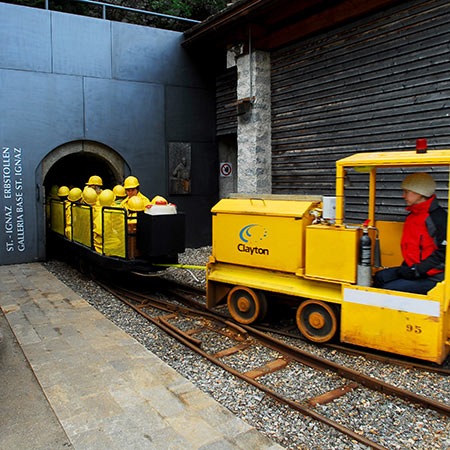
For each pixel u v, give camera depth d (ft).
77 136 36.19
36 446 10.61
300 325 17.53
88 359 15.81
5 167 33.86
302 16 29.96
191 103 41.24
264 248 18.17
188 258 36.73
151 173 39.65
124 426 11.40
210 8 56.18
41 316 21.13
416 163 14.38
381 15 25.00
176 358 16.31
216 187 43.34
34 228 35.32
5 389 13.62
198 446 10.52
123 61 37.73
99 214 26.99
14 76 33.55
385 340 14.94
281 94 32.86
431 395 13.15
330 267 16.17
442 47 22.11
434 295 13.89
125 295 25.58
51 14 34.60
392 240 17.72
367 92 26.22
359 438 10.94
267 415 12.30
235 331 18.94
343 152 28.07
